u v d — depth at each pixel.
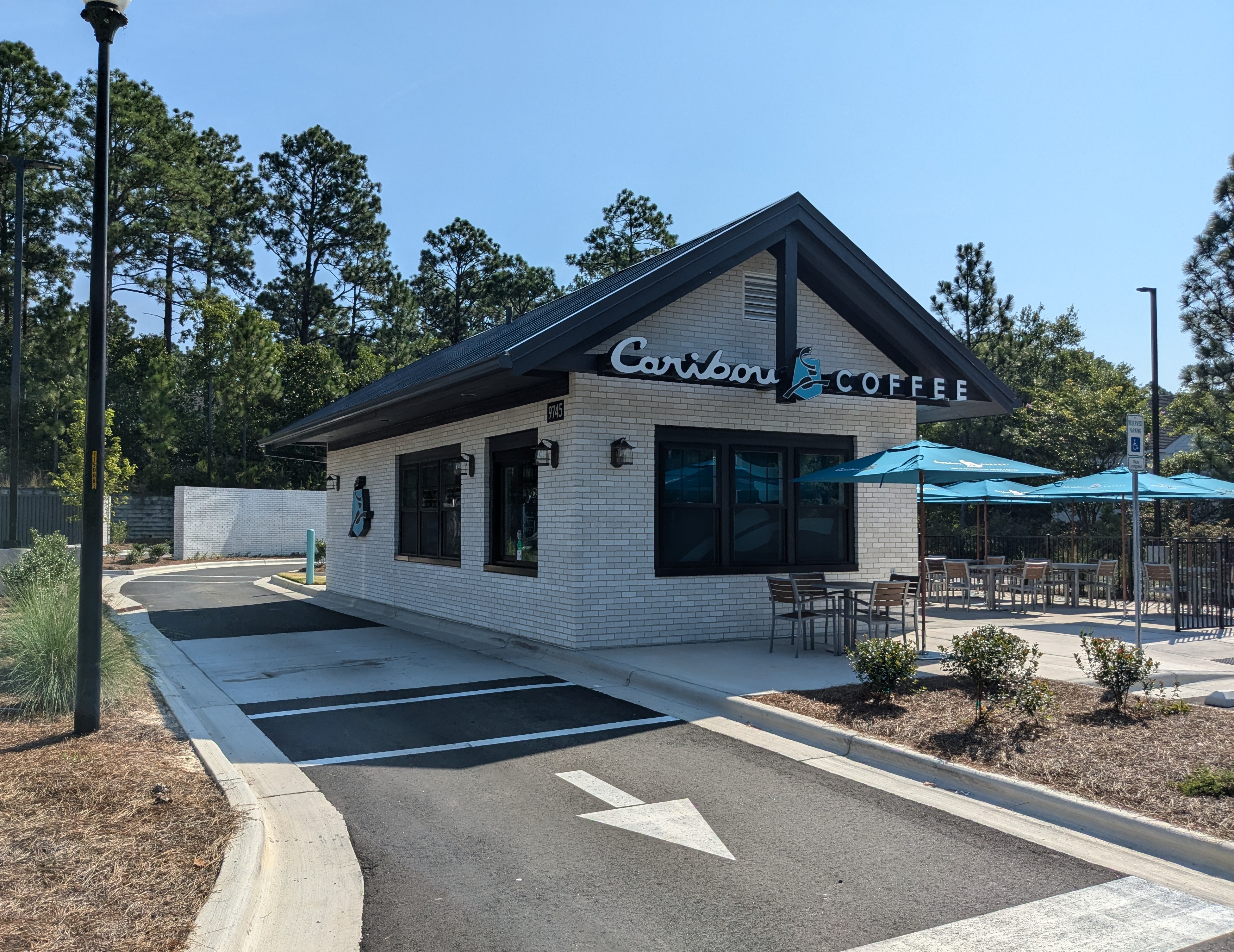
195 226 44.12
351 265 52.66
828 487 13.51
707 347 12.38
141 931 3.97
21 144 36.81
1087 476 21.36
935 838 5.45
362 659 11.74
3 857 4.64
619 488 11.66
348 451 20.00
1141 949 4.08
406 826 5.67
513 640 12.54
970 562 18.45
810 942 4.15
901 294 12.84
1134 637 12.73
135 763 6.31
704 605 12.23
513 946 4.13
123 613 17.02
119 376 39.34
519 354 10.18
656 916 4.42
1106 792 5.86
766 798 6.18
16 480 20.52
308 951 4.09
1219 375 24.20
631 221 51.88
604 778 6.64
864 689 8.38
